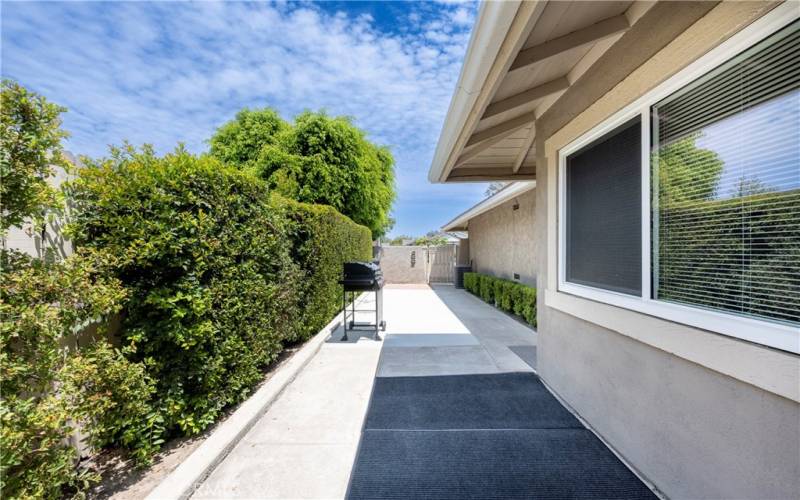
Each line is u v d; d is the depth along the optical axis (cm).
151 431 256
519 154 527
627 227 263
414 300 1139
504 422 316
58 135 204
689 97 209
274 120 1290
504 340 609
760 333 167
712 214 197
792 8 151
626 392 256
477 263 1428
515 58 241
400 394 382
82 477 207
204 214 299
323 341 585
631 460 251
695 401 198
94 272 240
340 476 247
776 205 167
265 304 401
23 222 199
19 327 180
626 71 253
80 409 207
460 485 236
